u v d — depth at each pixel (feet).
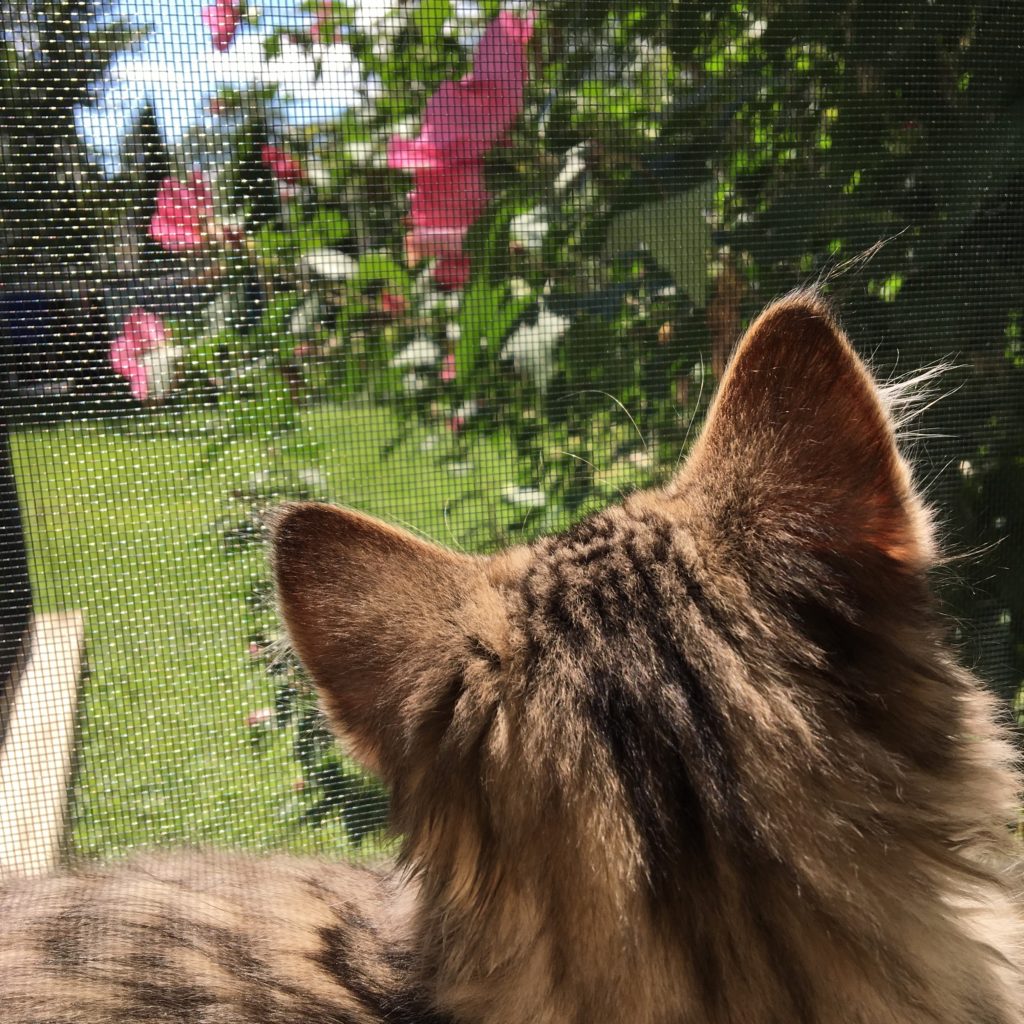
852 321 1.72
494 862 0.86
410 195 1.61
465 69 1.59
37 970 1.08
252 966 1.06
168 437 1.54
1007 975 0.97
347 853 1.52
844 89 1.69
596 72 1.63
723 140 1.68
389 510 1.69
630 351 1.72
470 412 1.70
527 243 1.66
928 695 0.89
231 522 1.58
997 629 1.84
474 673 0.87
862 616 0.86
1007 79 1.73
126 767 1.59
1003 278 1.78
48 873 1.34
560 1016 0.85
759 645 0.84
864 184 1.72
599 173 1.66
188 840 1.59
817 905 0.82
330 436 1.65
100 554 1.53
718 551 0.87
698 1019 0.82
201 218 1.51
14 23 1.37
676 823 0.81
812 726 0.83
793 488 0.87
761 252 1.71
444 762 0.87
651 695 0.82
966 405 1.80
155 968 1.07
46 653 1.53
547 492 1.73
